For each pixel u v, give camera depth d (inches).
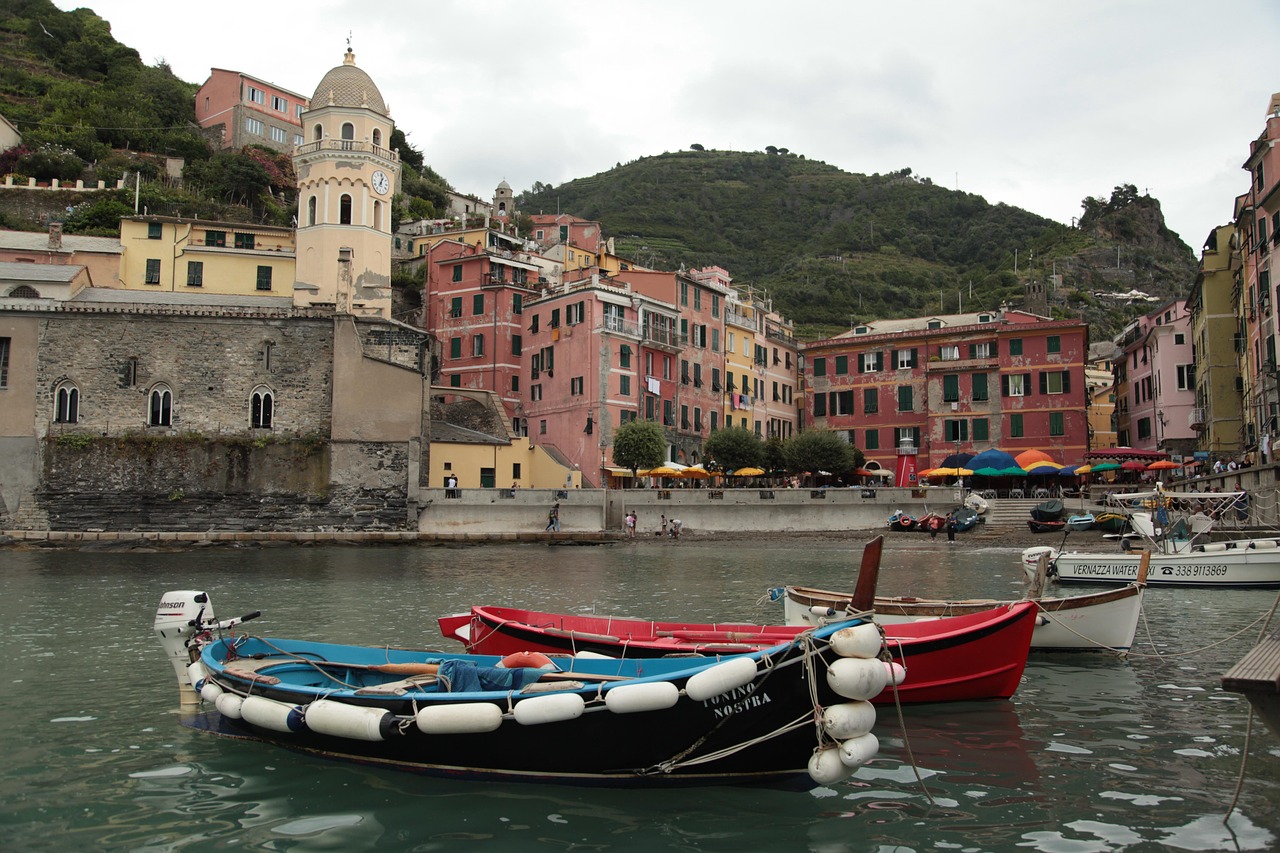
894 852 342.0
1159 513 1242.0
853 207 7396.7
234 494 1914.4
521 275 2881.4
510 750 410.9
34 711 542.0
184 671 534.0
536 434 2642.7
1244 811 380.5
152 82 3991.1
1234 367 2134.6
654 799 396.8
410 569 1424.7
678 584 1227.9
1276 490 1413.6
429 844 350.9
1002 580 1223.5
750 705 388.8
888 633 605.0
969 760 454.6
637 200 7819.9
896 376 2859.3
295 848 348.2
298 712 436.5
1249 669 316.5
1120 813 380.2
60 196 3068.4
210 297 2256.4
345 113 2295.8
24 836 359.9
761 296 3823.8
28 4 4461.1
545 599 1073.5
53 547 1765.5
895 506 2121.1
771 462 2605.8
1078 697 584.4
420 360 2126.0
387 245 2348.7
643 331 2556.6
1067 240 5841.5
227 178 3494.1
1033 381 2628.0
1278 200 1638.8
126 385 1918.1
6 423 1881.2
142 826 369.4
